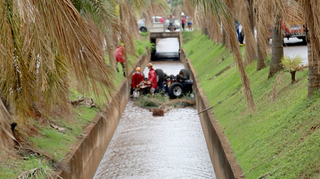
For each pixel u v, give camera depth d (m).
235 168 10.50
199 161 15.82
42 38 4.81
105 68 5.15
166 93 27.42
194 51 43.34
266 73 16.25
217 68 26.48
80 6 9.07
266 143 10.73
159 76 27.47
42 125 12.62
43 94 8.65
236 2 8.80
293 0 7.77
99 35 9.18
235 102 16.02
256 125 12.39
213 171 14.80
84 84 5.16
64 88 8.63
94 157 15.02
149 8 38.22
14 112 11.38
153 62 51.81
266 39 9.35
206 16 7.56
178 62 51.56
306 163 8.28
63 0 4.65
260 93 14.83
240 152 11.38
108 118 18.08
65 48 4.69
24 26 4.71
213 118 16.30
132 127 21.02
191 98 25.80
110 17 9.29
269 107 12.98
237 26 25.88
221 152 12.64
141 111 24.38
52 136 12.34
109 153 17.28
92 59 4.97
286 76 14.39
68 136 13.02
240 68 7.75
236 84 18.30
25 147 10.79
